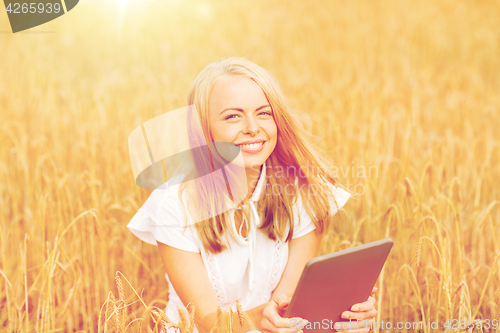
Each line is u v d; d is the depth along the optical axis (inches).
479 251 88.0
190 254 56.1
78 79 209.0
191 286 55.4
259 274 59.0
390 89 183.9
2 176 110.4
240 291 59.8
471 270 80.1
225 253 57.1
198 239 56.5
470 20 332.8
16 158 117.1
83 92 185.3
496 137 147.6
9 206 106.9
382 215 88.6
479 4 375.2
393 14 345.4
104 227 87.0
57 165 118.8
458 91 194.2
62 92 177.0
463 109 168.4
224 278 57.5
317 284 44.5
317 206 59.9
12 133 127.7
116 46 269.4
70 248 82.5
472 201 105.9
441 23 323.9
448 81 213.0
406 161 103.5
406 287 75.3
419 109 163.5
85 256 79.0
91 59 241.0
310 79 201.8
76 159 119.3
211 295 55.7
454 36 296.8
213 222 55.0
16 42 252.5
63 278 85.7
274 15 348.2
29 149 122.5
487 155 119.7
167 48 260.8
